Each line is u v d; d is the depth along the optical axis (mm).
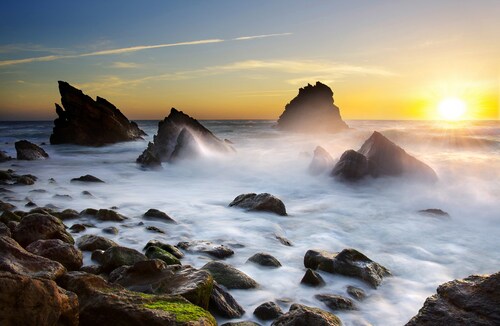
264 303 6094
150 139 46406
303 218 12547
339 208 13906
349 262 7699
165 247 8422
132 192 16688
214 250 8625
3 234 7660
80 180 18453
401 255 9188
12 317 3713
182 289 5562
